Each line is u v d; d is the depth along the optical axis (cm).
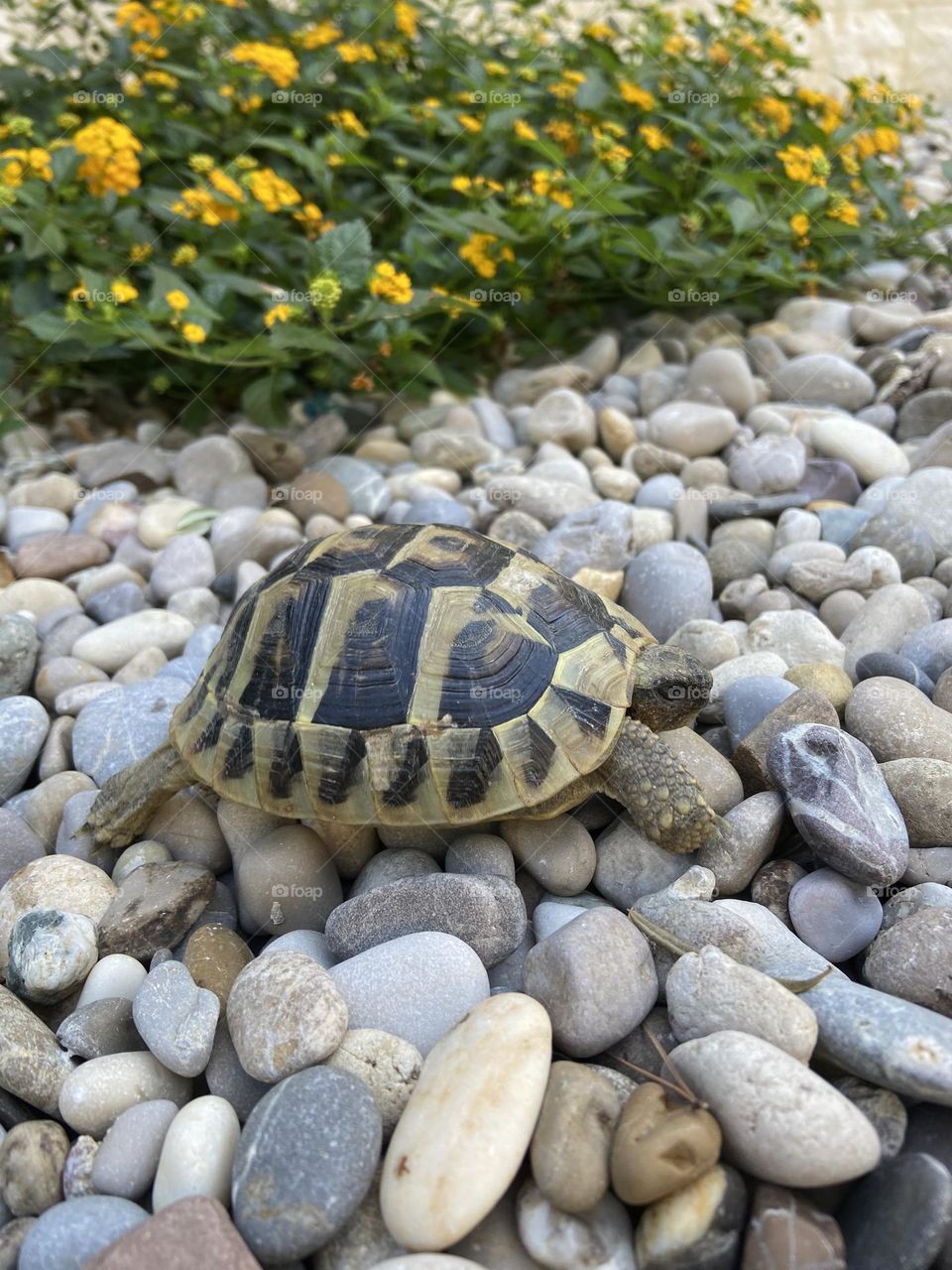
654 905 23
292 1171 18
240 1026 21
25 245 42
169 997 22
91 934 24
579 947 21
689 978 21
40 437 49
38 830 29
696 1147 18
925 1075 19
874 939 23
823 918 23
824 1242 17
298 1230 17
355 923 23
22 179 42
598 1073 20
